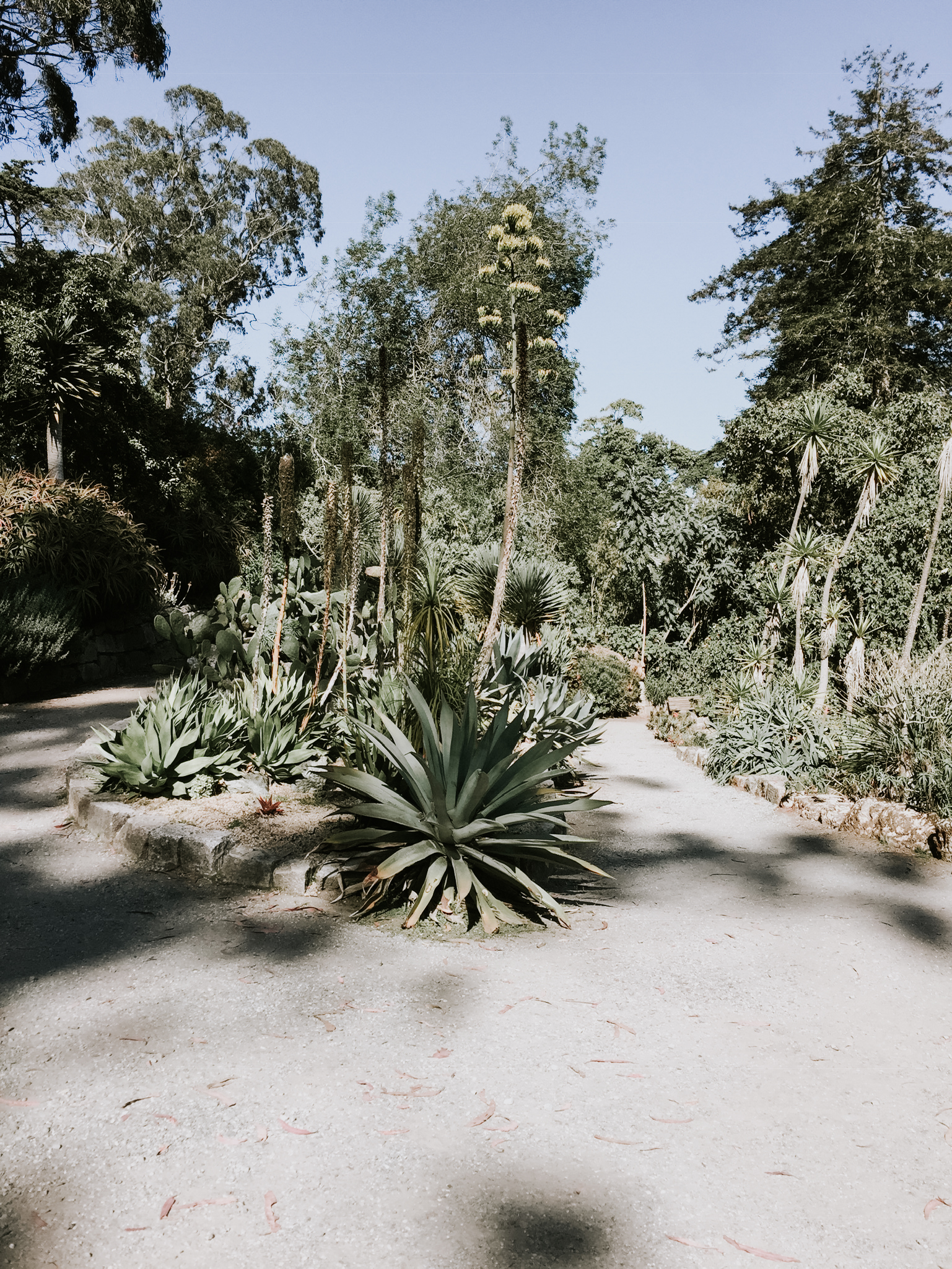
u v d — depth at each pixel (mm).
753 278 29781
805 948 4086
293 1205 2254
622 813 6699
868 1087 2908
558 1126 2631
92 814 5359
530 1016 3318
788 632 13023
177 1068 2865
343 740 5961
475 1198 2299
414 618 6668
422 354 32500
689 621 15719
